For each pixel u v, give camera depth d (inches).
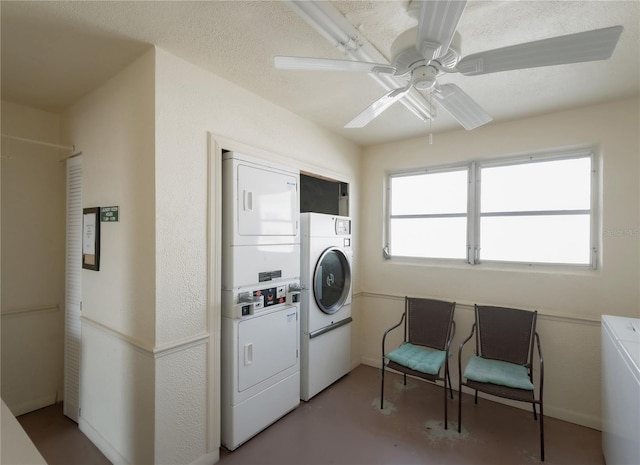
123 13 56.8
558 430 91.4
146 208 69.5
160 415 67.5
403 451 81.7
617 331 68.6
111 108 79.7
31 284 98.7
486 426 93.0
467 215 119.9
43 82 82.1
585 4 53.7
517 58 45.6
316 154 113.3
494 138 111.3
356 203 137.9
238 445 81.6
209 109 78.0
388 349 132.3
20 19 57.8
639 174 88.4
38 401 100.0
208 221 77.4
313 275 106.1
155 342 67.4
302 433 88.6
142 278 70.4
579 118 96.7
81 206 92.5
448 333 111.0
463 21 58.1
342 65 50.5
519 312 102.2
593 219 98.2
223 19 58.9
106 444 79.7
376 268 137.5
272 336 90.6
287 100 94.0
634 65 72.6
